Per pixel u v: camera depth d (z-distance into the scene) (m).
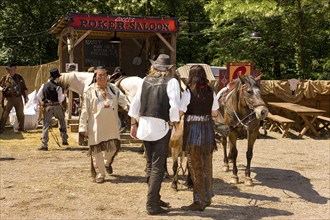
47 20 27.89
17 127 14.57
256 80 7.74
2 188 7.56
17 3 27.27
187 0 29.28
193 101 6.23
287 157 11.12
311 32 22.64
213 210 6.57
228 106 8.12
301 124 15.70
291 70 24.53
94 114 7.89
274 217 6.35
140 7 27.41
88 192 7.40
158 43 16.69
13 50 26.73
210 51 26.39
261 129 15.89
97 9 28.69
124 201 6.92
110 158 8.47
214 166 9.76
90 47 17.50
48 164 9.56
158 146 6.24
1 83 14.20
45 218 6.10
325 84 16.80
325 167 9.99
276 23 22.73
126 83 9.76
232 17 21.09
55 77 11.16
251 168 9.73
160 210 6.35
